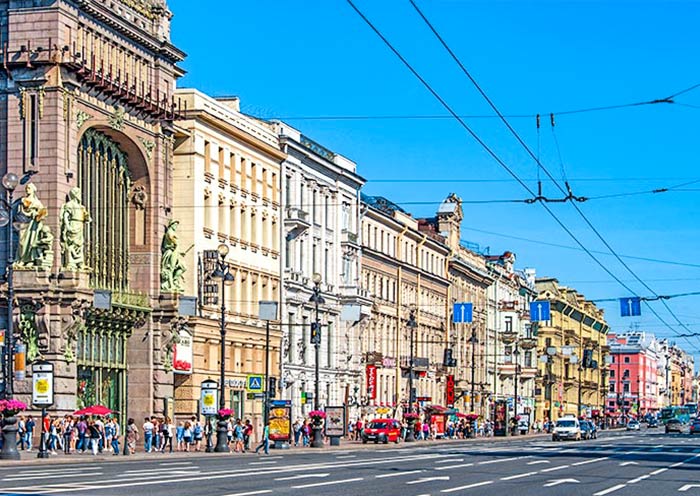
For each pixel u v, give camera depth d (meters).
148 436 66.00
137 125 71.69
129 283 73.12
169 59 75.25
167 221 74.56
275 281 92.06
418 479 39.62
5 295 63.03
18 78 63.97
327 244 102.75
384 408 107.88
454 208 142.38
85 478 36.53
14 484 32.62
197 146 78.62
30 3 64.06
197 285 78.31
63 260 64.00
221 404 68.38
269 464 50.16
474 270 147.38
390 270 118.00
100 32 67.81
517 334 165.12
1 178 63.75
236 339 84.38
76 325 63.91
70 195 64.38
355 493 31.92
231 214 85.00
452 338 139.00
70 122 64.56
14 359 56.28
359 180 109.75
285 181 94.38
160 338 73.12
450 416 127.12
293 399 94.06
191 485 33.66
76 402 64.75
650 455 68.75
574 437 112.62
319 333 81.44
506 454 67.62
